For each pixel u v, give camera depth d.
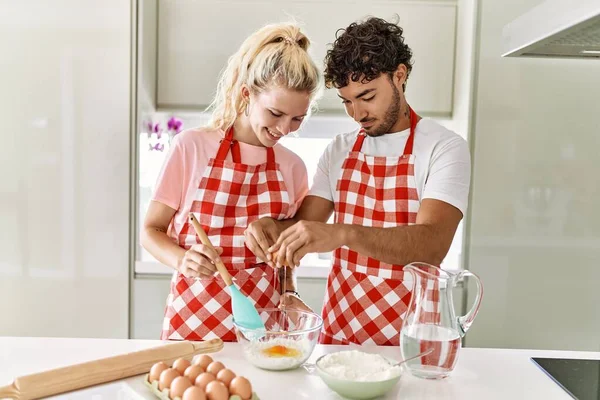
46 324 2.17
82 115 2.11
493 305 2.21
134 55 2.08
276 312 1.17
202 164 1.41
